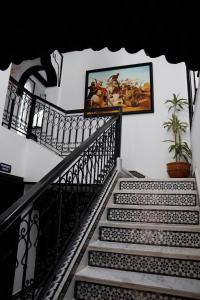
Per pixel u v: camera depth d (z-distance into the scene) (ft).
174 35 6.56
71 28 6.70
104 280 6.86
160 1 5.75
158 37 6.71
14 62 7.88
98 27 6.61
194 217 9.50
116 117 14.55
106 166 12.85
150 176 20.47
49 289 6.38
